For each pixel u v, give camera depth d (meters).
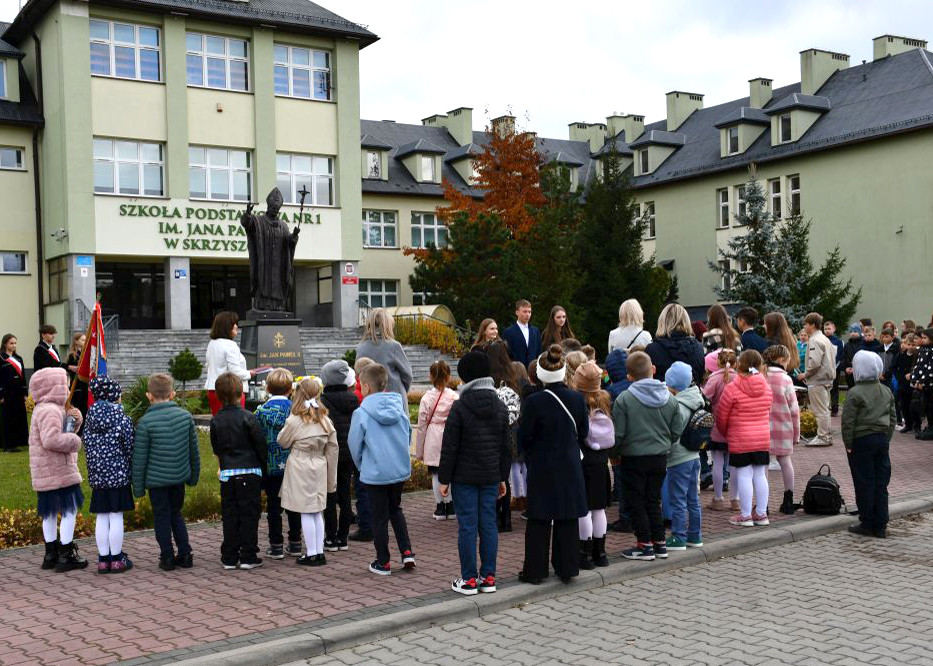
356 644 6.18
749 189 34.25
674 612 6.83
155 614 6.73
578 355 8.57
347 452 8.85
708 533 9.23
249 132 33.16
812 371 15.52
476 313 31.52
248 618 6.59
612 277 35.69
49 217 31.00
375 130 47.69
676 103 51.06
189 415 8.17
